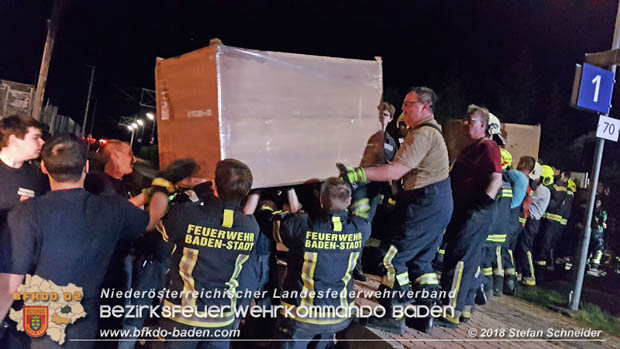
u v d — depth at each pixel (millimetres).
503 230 5074
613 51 5605
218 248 2869
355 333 3924
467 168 4059
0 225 3158
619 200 10070
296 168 3412
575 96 5445
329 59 3576
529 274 6766
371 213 4387
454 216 4105
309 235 3096
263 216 3451
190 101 3287
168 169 3223
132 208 2637
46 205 2375
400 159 3430
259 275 3615
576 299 5742
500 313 5121
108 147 3924
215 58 3080
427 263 3881
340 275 3201
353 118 3672
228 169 2865
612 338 4824
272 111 3305
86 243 2418
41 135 3295
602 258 10109
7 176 3229
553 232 7809
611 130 5711
